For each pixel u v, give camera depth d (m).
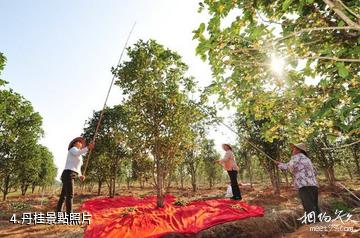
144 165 8.28
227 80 3.77
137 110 8.32
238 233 5.49
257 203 9.98
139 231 4.98
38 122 21.44
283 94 3.70
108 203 8.87
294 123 3.74
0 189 22.67
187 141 8.52
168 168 8.29
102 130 18.23
